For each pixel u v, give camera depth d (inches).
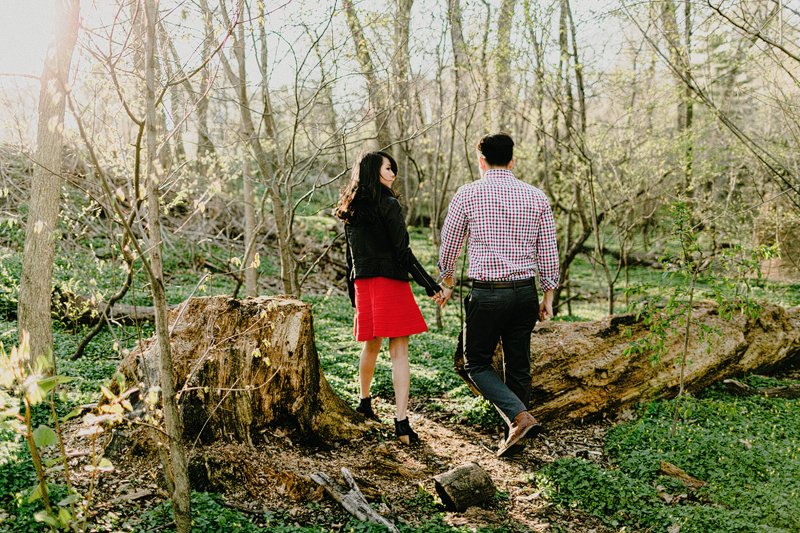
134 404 161.3
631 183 434.0
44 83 161.8
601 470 161.5
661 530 134.7
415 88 325.1
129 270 117.4
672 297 186.1
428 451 177.0
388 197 173.6
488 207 162.2
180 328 167.3
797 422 196.7
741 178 497.4
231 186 592.4
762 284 524.7
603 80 403.5
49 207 183.0
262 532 123.0
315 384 176.1
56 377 93.5
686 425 190.9
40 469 100.5
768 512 135.8
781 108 268.7
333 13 220.4
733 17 266.8
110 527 118.9
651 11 259.1
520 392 170.6
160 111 192.5
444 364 269.7
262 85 250.8
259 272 372.2
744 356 240.1
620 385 208.1
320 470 153.6
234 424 158.9
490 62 341.1
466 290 534.9
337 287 542.3
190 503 116.9
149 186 103.0
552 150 478.3
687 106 479.5
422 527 132.6
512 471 167.8
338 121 295.0
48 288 185.2
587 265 823.7
